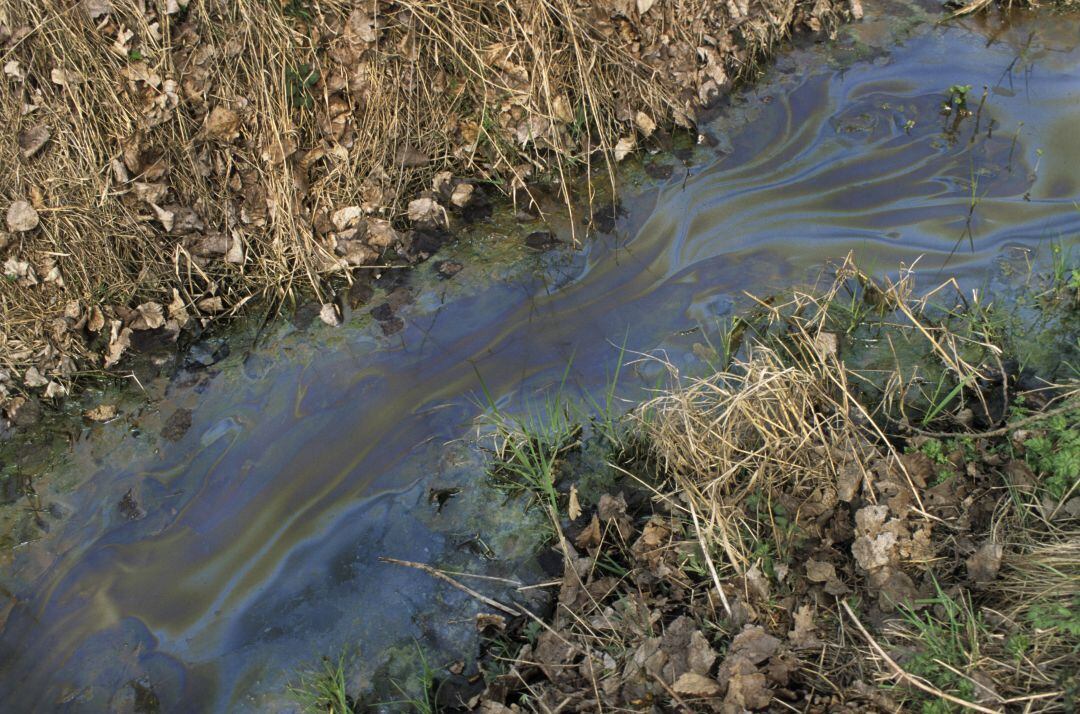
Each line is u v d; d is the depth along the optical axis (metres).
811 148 5.22
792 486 3.36
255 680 3.19
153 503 3.77
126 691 3.19
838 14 6.20
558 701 2.83
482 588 3.35
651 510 3.46
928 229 4.63
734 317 4.23
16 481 3.87
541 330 4.33
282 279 4.49
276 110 4.42
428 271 4.65
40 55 4.05
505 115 4.96
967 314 4.11
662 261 4.62
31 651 3.32
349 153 4.64
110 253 4.21
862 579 3.02
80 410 4.10
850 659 2.80
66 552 3.62
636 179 5.10
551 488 3.50
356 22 4.54
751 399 3.54
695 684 2.73
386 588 3.41
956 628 2.76
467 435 3.90
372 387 4.14
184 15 4.26
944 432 3.54
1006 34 6.01
